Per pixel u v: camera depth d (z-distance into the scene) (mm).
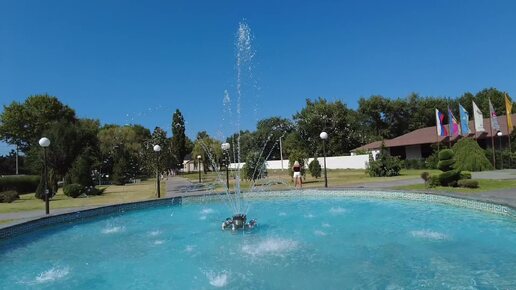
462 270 6414
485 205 10984
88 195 23344
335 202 15562
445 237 8727
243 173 28000
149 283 6691
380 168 27016
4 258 8852
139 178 44438
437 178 16203
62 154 28141
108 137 49219
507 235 8523
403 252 7707
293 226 11070
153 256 8461
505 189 14078
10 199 20969
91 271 7566
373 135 63219
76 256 8812
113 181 36281
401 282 6031
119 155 42125
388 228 10055
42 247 9891
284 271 6934
